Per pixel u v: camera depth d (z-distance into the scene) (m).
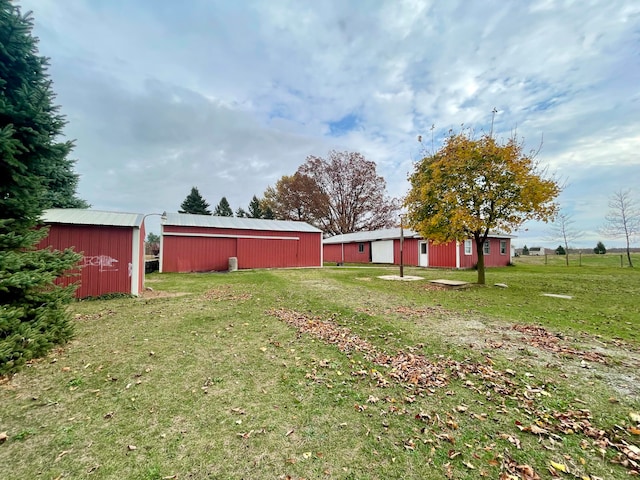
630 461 2.04
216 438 2.31
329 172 36.16
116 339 4.61
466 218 9.26
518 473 1.95
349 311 6.36
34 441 2.25
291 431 2.41
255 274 14.63
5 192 3.91
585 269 16.17
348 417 2.61
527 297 7.95
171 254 16.67
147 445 2.22
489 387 3.11
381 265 22.53
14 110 3.75
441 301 7.45
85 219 8.26
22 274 3.54
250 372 3.50
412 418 2.59
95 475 1.92
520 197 9.10
